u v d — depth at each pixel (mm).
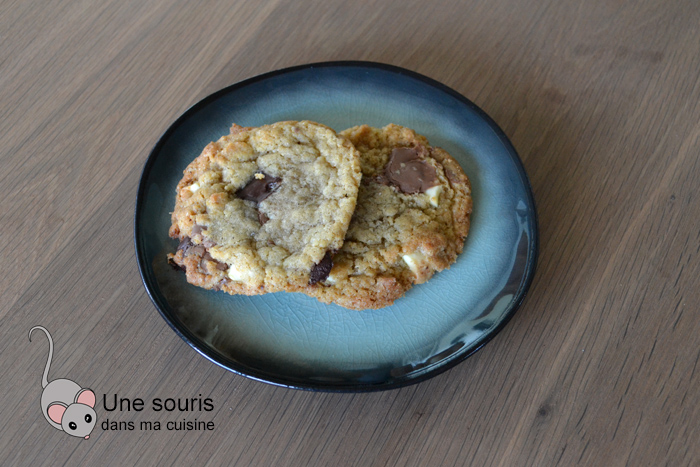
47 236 423
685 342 404
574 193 435
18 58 467
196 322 394
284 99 438
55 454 382
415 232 397
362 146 421
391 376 385
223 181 397
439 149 423
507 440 387
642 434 388
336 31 479
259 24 479
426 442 387
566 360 401
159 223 410
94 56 468
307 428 388
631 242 424
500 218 415
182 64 467
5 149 443
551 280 416
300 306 400
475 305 399
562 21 481
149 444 384
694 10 482
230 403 392
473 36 478
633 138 448
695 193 434
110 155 442
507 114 455
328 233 380
